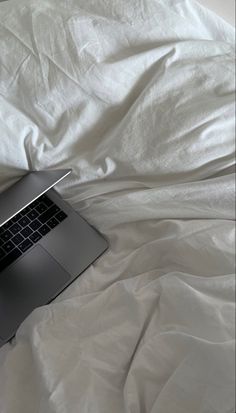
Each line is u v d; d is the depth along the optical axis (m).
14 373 0.63
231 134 0.67
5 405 0.61
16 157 0.72
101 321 0.63
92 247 0.73
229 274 0.60
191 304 0.58
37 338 0.63
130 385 0.58
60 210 0.75
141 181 0.73
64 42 0.70
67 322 0.64
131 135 0.70
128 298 0.64
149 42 0.72
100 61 0.70
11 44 0.71
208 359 0.54
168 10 0.74
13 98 0.72
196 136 0.67
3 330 0.68
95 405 0.57
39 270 0.71
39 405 0.59
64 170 0.72
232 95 0.68
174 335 0.57
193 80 0.70
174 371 0.56
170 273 0.64
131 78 0.71
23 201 0.69
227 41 0.77
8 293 0.70
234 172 0.68
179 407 0.55
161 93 0.70
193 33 0.75
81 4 0.74
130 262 0.69
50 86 0.70
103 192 0.73
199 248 0.63
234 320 0.56
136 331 0.61
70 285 0.71
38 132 0.73
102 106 0.72
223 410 0.53
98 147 0.73
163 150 0.68
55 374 0.60
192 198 0.67
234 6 0.83
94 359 0.60
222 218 0.67
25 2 0.75
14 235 0.73
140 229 0.72
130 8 0.73
